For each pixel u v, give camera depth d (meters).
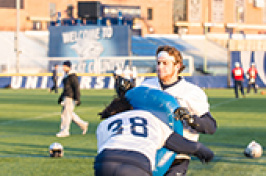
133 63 139.25
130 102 10.95
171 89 12.40
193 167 22.56
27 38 153.75
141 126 10.12
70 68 33.50
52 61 124.12
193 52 155.00
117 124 10.26
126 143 9.67
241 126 39.72
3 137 33.53
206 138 32.53
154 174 10.84
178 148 10.90
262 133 35.16
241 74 79.81
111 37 125.94
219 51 155.88
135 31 189.38
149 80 12.93
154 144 9.94
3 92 98.31
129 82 11.38
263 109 57.09
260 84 120.75
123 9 188.12
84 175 21.08
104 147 9.75
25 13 182.12
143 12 191.12
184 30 191.00
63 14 187.38
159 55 12.42
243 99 76.38
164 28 194.12
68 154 26.47
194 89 12.31
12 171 21.94
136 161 9.38
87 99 75.56
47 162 24.12
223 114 50.59
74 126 40.59
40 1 183.75
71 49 126.44
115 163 9.35
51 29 126.69
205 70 141.38
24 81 116.19
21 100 73.94
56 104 65.94
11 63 143.75
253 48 173.88
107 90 106.25
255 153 24.95
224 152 26.77
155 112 10.71
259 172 21.52
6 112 53.62
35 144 30.23
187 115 10.90
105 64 121.56
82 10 142.50
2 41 150.75
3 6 182.88
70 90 33.50
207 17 185.25
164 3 193.75
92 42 126.06
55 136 34.06
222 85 119.50
